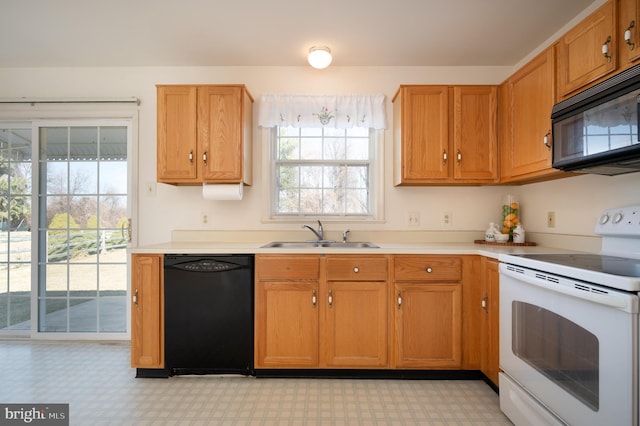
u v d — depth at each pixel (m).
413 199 2.67
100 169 2.74
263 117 2.61
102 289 2.72
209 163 2.35
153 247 2.16
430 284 2.07
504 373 1.74
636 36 1.32
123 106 2.70
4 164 2.77
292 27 2.15
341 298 2.08
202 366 2.07
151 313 2.08
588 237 1.90
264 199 2.66
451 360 2.07
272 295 2.08
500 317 1.72
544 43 2.34
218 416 1.69
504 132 2.29
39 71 2.72
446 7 1.94
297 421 1.65
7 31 2.20
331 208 2.76
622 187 1.70
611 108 1.33
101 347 2.58
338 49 2.43
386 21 2.08
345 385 2.01
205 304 2.07
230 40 2.31
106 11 1.98
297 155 2.76
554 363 1.34
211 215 2.68
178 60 2.60
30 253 2.76
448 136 2.33
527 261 1.50
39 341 2.69
